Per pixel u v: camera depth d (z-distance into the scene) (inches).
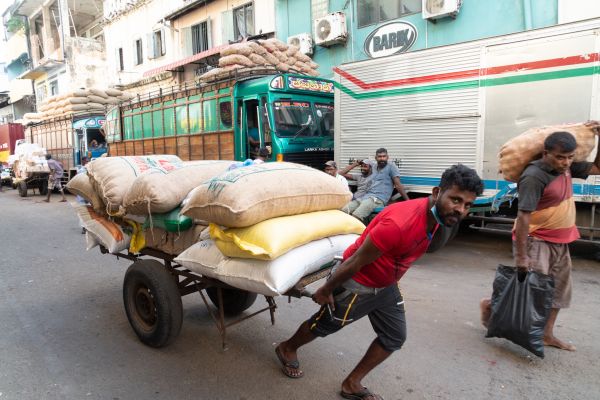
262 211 104.6
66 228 365.7
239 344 144.1
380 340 105.9
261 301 184.1
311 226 112.4
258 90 316.2
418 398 111.9
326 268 119.3
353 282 97.1
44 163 600.4
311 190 117.0
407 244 85.0
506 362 128.5
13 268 241.6
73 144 642.2
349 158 294.5
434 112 251.3
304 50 475.2
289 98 320.5
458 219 80.0
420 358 131.7
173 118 413.7
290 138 316.2
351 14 444.5
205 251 119.3
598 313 162.1
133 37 764.0
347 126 293.4
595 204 214.5
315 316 109.3
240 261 108.8
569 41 206.4
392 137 271.1
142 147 474.3
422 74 254.2
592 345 137.6
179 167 143.2
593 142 127.4
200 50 634.8
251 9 549.6
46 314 172.6
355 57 448.1
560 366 125.6
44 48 1111.0
